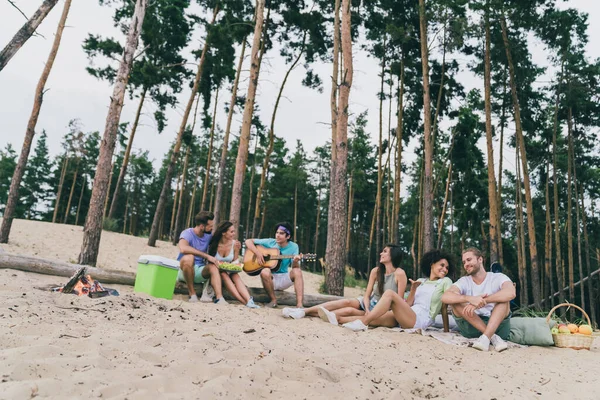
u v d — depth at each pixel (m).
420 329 5.81
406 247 41.31
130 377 2.81
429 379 3.78
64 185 47.62
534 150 23.78
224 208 43.88
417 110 22.86
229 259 6.80
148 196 53.75
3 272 6.23
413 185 33.50
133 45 9.34
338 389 3.15
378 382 3.53
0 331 3.32
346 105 11.37
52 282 6.21
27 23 6.29
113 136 8.98
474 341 5.48
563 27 18.33
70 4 13.77
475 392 3.56
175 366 3.11
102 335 3.61
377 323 6.08
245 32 19.06
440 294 5.91
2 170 47.50
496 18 17.89
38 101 13.38
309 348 4.27
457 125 24.59
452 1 17.42
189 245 6.56
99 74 19.86
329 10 21.05
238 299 6.53
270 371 3.32
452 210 27.80
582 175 25.05
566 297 30.30
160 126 21.84
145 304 5.11
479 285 5.75
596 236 29.28
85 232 8.50
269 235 45.41
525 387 3.88
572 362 5.13
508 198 30.92
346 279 19.38
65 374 2.68
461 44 18.00
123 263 13.67
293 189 43.19
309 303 7.59
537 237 30.09
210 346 3.72
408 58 21.61
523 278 20.97
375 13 20.50
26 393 2.32
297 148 42.56
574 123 23.66
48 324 3.71
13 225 15.90
